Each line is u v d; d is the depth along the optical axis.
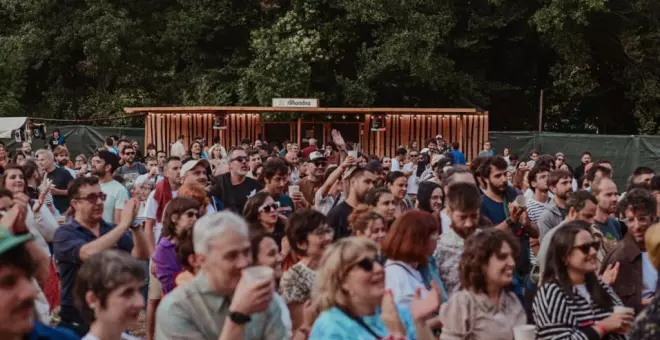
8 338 3.00
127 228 6.26
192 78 34.25
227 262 4.07
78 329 6.01
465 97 32.12
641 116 31.70
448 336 5.00
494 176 7.97
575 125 36.00
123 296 3.75
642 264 6.08
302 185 11.02
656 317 3.64
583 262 5.14
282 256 6.30
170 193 8.93
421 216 5.40
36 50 33.78
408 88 32.28
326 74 32.53
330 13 32.81
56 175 11.91
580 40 30.11
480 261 4.95
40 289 5.33
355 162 9.03
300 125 27.27
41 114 35.19
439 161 11.71
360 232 6.21
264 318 4.28
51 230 7.71
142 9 35.31
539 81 34.97
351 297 4.00
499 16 31.98
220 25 33.78
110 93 34.44
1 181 8.09
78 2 34.56
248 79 31.67
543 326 5.15
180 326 4.12
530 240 8.13
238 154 9.37
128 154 14.03
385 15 30.61
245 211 7.02
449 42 32.38
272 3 34.28
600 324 5.06
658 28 30.11
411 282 5.28
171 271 6.71
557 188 8.38
